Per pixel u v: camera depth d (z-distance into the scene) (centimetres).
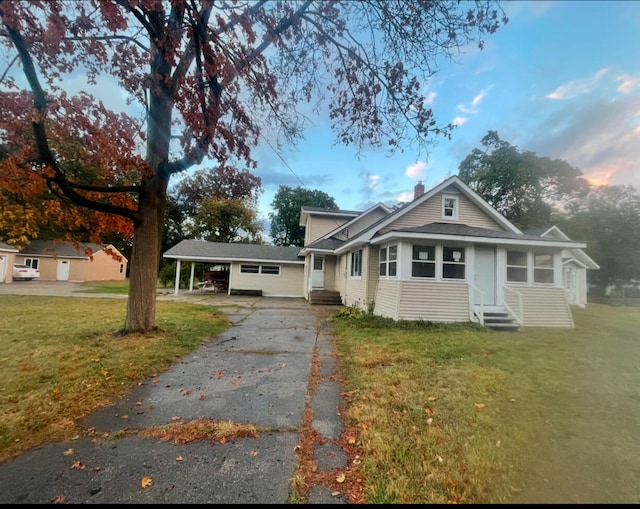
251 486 223
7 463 246
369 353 583
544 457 261
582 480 234
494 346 649
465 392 396
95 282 2769
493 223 1196
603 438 291
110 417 323
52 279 2936
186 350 580
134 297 670
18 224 626
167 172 680
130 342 594
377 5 339
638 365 519
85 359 492
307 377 454
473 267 968
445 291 953
